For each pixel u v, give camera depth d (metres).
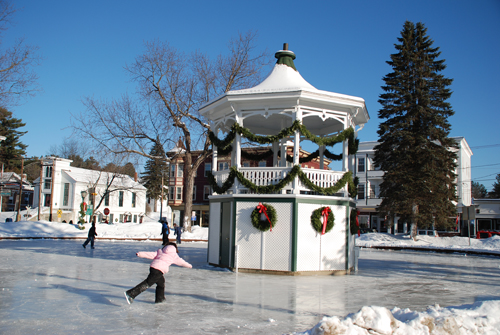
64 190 65.25
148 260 17.52
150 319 7.11
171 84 36.16
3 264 14.42
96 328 6.43
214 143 16.38
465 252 30.19
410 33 40.81
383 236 40.75
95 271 13.24
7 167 85.25
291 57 17.48
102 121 35.47
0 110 28.33
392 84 40.09
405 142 37.66
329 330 5.47
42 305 8.00
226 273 13.96
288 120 18.44
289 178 14.29
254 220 14.23
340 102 15.15
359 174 56.94
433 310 6.70
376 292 10.80
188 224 38.59
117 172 52.34
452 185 39.06
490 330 6.07
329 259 14.52
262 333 6.39
